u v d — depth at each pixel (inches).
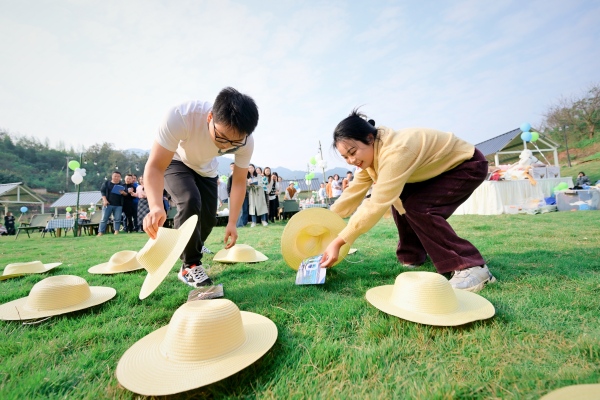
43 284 74.7
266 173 404.8
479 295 71.8
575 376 42.0
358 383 43.7
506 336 54.2
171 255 67.1
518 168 409.1
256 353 47.3
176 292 89.4
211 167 103.4
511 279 86.1
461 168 85.7
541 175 444.8
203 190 101.2
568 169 1134.4
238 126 70.2
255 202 340.8
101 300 79.4
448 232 84.2
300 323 64.1
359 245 161.0
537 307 66.1
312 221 106.5
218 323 47.4
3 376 48.0
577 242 137.4
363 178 105.3
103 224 357.1
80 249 215.8
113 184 358.9
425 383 42.7
